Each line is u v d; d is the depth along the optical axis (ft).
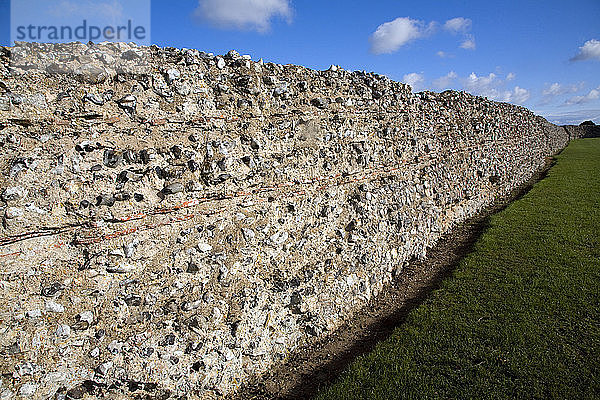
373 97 37.32
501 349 23.13
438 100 55.77
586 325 25.14
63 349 16.65
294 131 27.96
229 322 21.36
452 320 26.61
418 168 42.75
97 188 18.48
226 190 22.91
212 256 21.63
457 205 52.34
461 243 44.91
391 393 20.16
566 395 19.39
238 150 24.02
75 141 18.47
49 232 17.15
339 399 19.93
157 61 22.56
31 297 16.40
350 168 32.12
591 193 63.87
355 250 30.45
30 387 15.75
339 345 25.80
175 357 19.12
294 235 26.35
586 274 32.37
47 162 17.66
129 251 18.88
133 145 20.08
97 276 18.02
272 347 23.40
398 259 36.68
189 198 21.30
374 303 31.48
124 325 18.21
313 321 25.90
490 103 73.10
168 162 21.03
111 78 20.38
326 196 29.50
